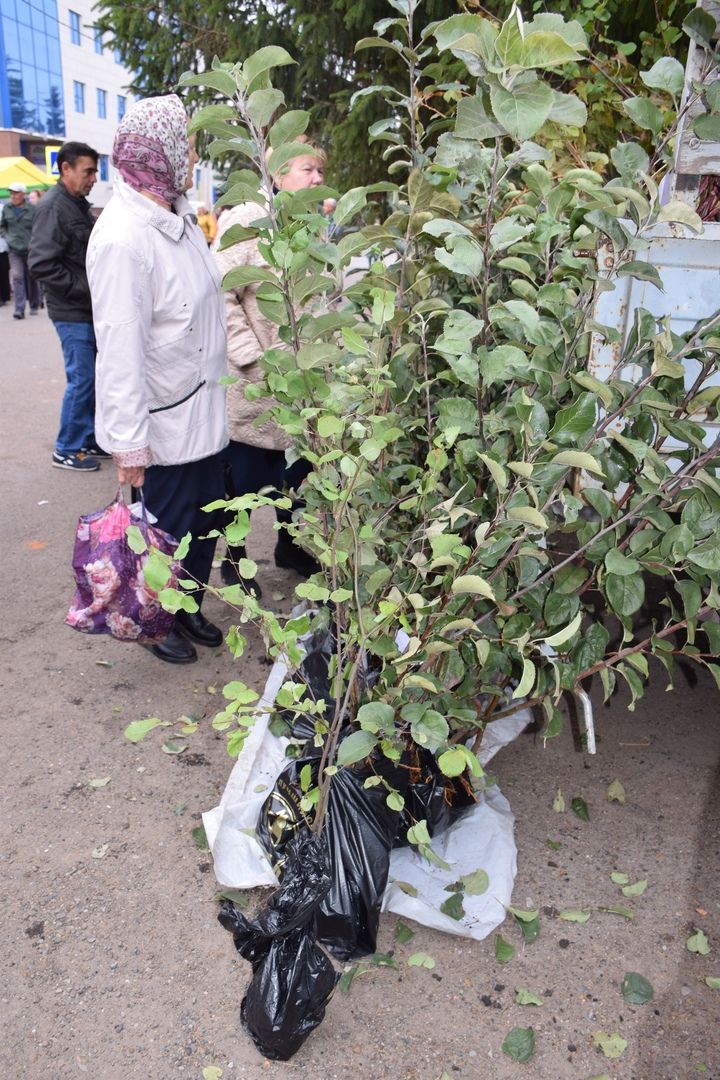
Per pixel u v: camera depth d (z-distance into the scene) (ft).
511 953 7.67
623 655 8.23
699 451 7.76
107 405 10.08
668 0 15.75
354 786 7.66
